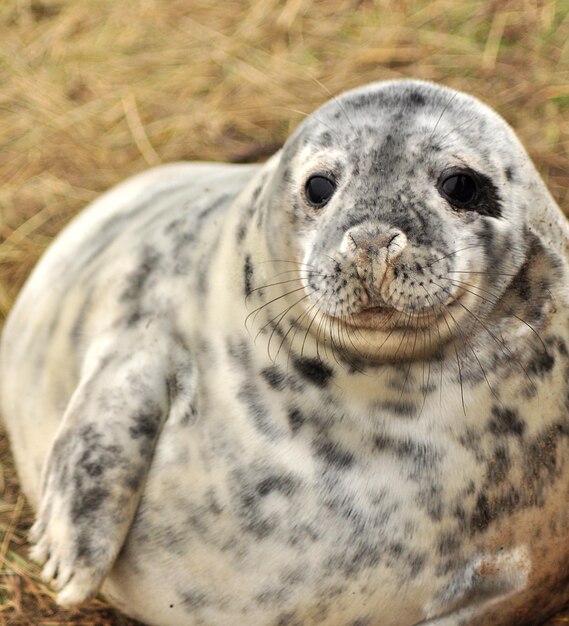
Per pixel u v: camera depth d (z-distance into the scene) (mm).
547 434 7109
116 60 14680
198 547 7098
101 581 7074
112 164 13359
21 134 13703
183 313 7418
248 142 13586
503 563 7113
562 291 7121
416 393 6750
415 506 6828
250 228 7246
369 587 6953
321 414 6859
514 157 6852
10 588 8789
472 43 14258
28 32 15070
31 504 9281
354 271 6121
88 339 7895
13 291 11750
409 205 6281
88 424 7195
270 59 14547
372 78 14078
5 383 8914
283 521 6898
